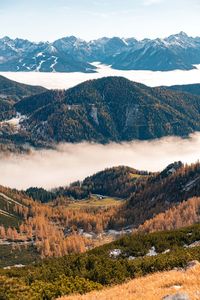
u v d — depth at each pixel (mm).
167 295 29266
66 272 50844
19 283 46250
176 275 36656
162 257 53938
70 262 56812
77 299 35594
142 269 48688
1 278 47469
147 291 33094
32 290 41469
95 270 47812
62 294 39750
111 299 33188
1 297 40250
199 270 36688
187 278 34094
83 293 40219
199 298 27938
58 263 60062
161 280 35938
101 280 46188
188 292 29484
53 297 39531
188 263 46812
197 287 31172
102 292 37406
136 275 46344
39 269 57750
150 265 49094
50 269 55375
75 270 51094
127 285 38531
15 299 39281
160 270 47812
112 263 50906
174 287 32656
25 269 65750
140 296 32000
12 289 41906
